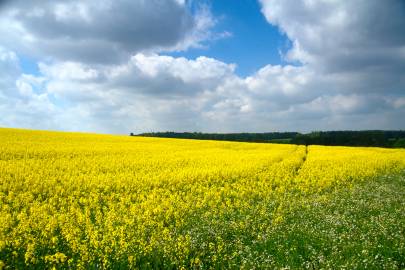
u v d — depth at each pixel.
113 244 9.73
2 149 30.78
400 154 43.16
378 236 11.10
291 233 11.59
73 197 15.88
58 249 10.15
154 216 13.40
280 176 23.58
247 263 9.16
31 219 11.84
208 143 55.66
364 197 17.97
